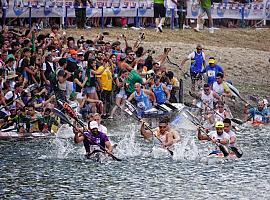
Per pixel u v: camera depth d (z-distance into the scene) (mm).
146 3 80375
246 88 68562
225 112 55906
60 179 38000
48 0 72188
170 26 83438
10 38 57031
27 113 49250
